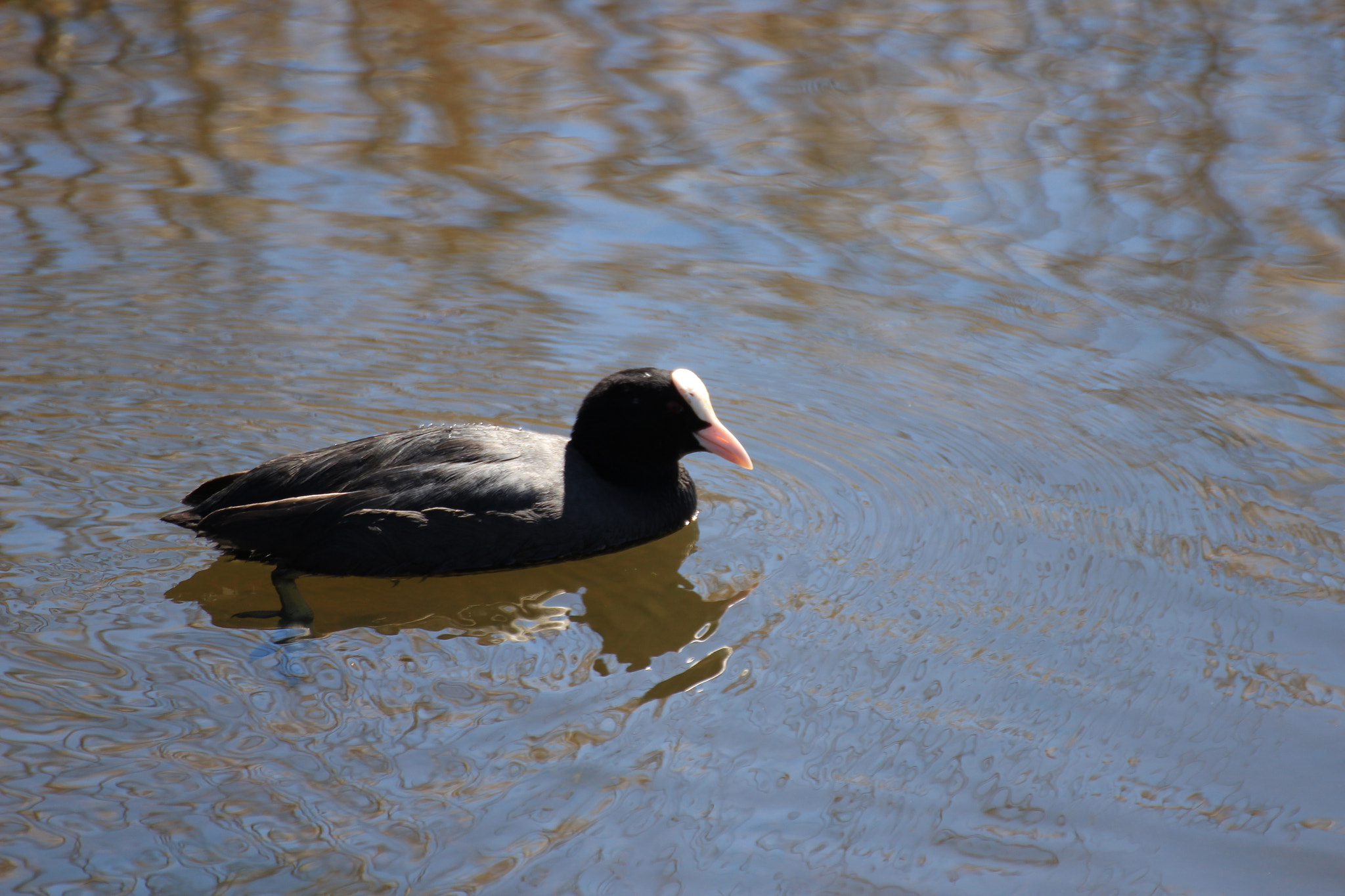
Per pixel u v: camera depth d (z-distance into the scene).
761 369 13.96
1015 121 20.77
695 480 12.09
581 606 9.97
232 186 18.33
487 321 14.91
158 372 13.39
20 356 13.52
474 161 19.44
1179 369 13.81
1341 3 25.97
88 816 7.21
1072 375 13.77
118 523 10.68
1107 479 11.74
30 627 9.16
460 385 13.41
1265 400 13.12
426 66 22.97
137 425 12.31
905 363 14.08
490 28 24.80
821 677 8.90
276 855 6.97
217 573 10.16
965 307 15.35
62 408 12.52
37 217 17.06
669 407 10.98
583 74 22.69
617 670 8.97
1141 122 20.59
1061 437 12.54
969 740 8.20
